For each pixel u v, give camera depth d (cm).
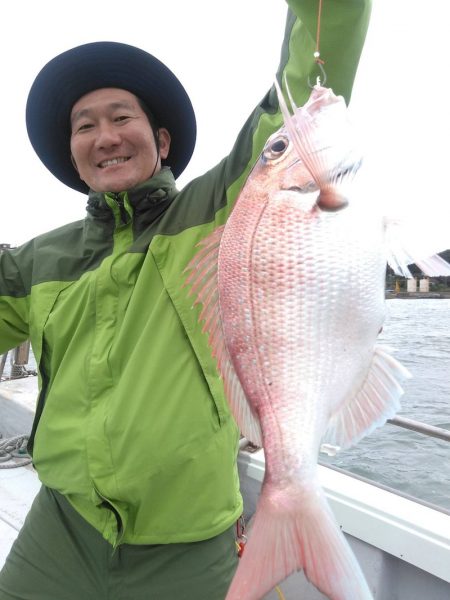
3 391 371
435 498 351
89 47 181
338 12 132
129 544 153
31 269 200
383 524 191
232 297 120
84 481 154
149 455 145
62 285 184
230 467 155
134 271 167
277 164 120
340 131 115
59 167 230
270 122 149
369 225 113
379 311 112
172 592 148
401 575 195
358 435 110
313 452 109
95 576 161
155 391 149
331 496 206
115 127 178
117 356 157
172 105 203
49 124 209
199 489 146
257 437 117
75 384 164
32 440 188
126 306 165
